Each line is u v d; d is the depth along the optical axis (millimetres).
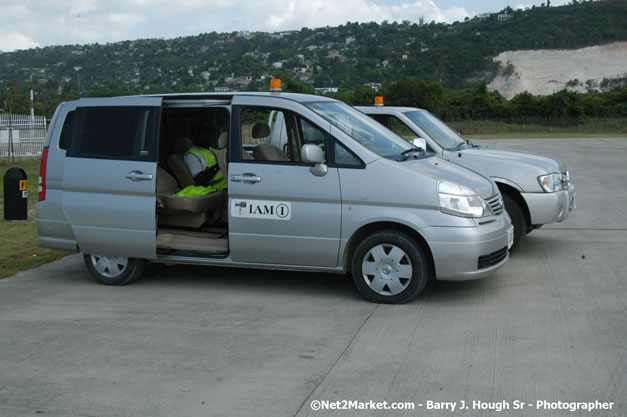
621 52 151000
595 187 14438
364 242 5945
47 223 6926
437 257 5723
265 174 6109
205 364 4645
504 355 4664
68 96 61312
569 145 32719
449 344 4906
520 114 62281
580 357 4598
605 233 9117
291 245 6105
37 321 5734
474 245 5699
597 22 161125
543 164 7855
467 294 6238
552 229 9500
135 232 6566
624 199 12461
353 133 6238
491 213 6008
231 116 6273
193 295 6465
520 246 8344
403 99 59188
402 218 5766
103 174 6621
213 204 6984
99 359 4789
